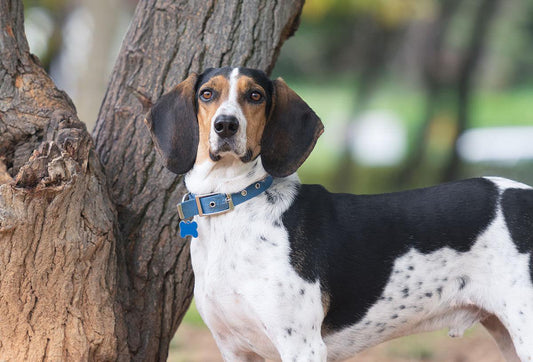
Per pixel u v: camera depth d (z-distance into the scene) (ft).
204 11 19.24
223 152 15.31
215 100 15.72
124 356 17.35
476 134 83.15
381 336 17.11
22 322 16.03
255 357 17.58
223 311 16.15
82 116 50.08
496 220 16.44
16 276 15.81
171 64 19.11
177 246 18.66
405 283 16.53
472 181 17.13
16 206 15.48
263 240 15.70
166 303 18.70
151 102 19.03
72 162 16.01
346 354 17.13
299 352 15.44
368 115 93.61
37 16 61.87
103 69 50.16
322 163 78.79
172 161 16.42
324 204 16.65
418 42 79.71
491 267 16.31
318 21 65.21
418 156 65.21
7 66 17.54
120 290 17.76
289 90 16.47
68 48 62.64
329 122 95.96
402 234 16.56
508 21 91.50
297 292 15.52
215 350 26.81
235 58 19.12
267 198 16.07
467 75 61.98
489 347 26.20
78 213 16.39
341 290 16.29
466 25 66.08
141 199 18.70
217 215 16.11
